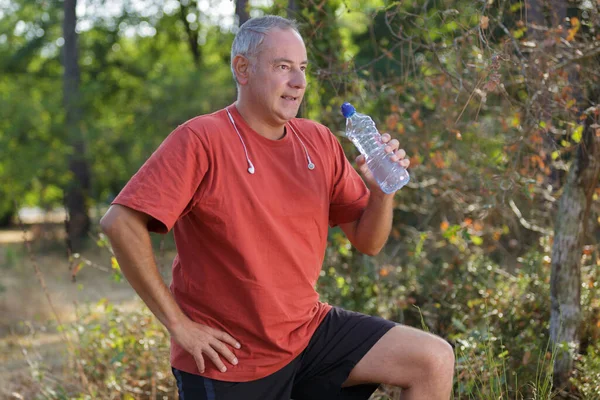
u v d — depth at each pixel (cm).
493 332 429
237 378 275
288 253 277
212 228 270
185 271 279
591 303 433
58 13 1991
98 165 1717
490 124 524
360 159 301
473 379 351
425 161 565
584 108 407
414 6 446
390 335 286
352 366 286
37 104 1600
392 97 508
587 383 370
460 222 532
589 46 404
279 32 275
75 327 500
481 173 468
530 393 385
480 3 399
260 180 274
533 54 405
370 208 302
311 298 288
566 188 392
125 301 805
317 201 284
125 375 455
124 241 260
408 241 573
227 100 1420
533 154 459
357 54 920
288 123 294
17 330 701
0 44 2091
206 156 267
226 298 274
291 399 305
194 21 1788
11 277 1055
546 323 439
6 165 1541
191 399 277
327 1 509
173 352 284
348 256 554
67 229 490
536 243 561
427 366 278
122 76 2031
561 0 430
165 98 1489
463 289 498
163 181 260
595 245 485
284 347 279
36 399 477
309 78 496
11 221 2525
